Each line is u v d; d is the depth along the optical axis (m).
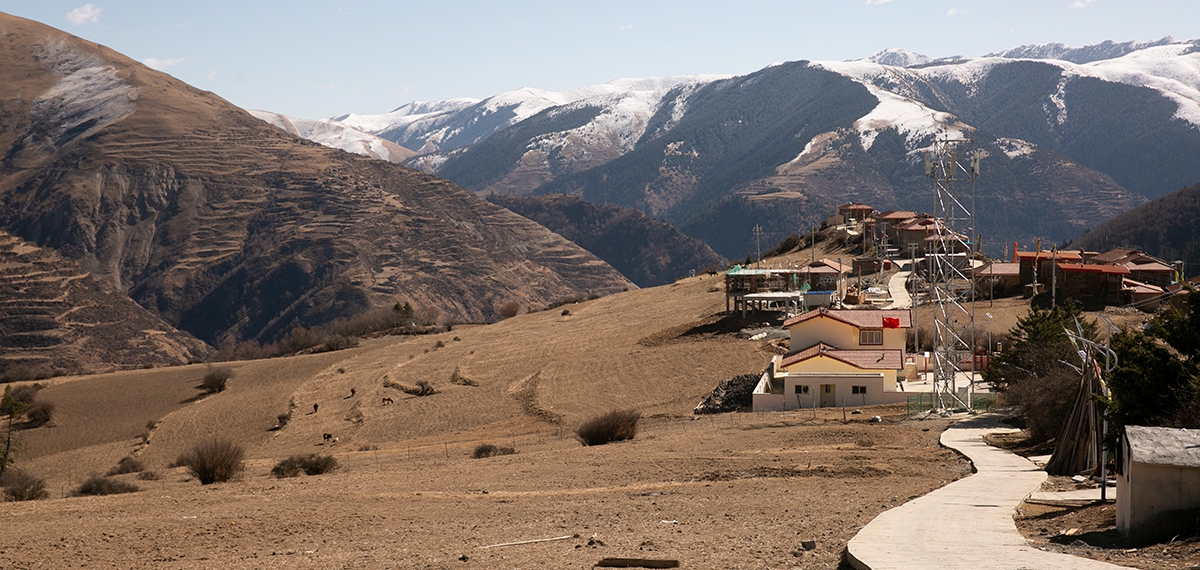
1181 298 78.62
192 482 43.03
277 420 84.62
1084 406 29.50
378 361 112.94
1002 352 56.66
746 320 96.62
